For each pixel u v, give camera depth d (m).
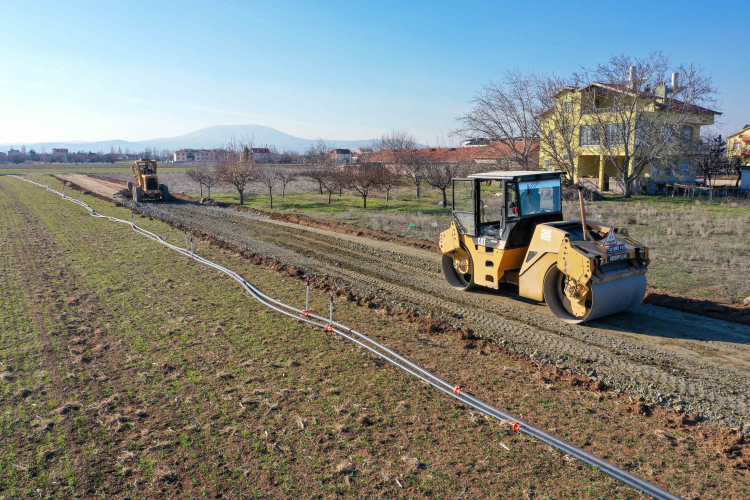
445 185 29.25
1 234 18.95
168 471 4.87
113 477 4.82
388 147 52.56
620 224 21.44
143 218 24.14
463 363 7.43
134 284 11.80
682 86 33.09
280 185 51.16
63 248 16.25
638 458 5.12
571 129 35.12
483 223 10.45
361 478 4.78
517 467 4.96
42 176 64.69
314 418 5.84
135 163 34.53
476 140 37.19
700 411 6.04
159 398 6.34
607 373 7.05
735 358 7.54
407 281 12.38
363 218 24.81
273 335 8.55
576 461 5.06
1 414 5.95
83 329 8.73
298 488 4.64
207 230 20.70
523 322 9.23
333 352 7.82
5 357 7.59
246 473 4.86
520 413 5.98
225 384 6.71
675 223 21.53
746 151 49.25
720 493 4.57
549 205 10.08
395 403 6.22
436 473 4.85
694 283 11.79
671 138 34.66
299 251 16.39
